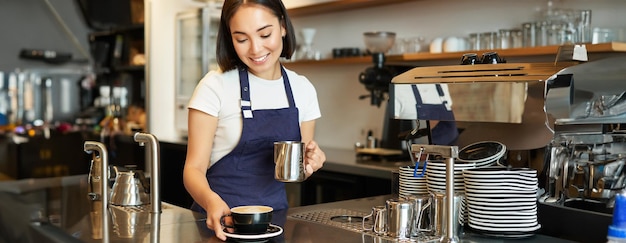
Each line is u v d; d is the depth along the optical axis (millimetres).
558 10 3055
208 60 5090
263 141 2180
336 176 3570
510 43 3260
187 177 1994
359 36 4281
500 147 1973
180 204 4992
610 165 1976
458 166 1924
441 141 2203
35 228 2004
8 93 6109
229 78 2135
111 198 2295
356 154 3889
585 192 2012
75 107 6473
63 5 6391
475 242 1720
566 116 1815
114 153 5762
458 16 3705
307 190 3777
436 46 3602
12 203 2375
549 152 1958
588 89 1846
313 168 1982
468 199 1835
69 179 2979
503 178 1769
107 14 6219
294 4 4648
